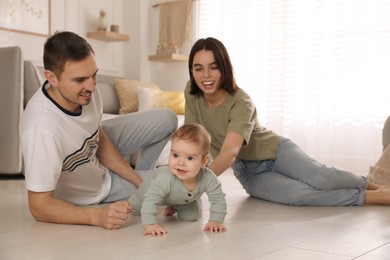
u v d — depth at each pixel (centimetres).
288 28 454
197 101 210
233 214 179
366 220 169
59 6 459
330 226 157
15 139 312
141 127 205
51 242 132
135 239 135
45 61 144
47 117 150
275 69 463
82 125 162
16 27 418
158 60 514
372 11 410
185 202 157
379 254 120
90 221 151
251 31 480
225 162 179
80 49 141
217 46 190
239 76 488
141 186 162
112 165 195
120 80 456
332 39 430
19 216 171
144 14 527
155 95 438
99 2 501
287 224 160
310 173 201
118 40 506
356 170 420
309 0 442
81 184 181
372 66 410
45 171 150
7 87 313
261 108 475
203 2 507
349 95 422
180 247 126
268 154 215
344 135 427
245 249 125
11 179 310
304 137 450
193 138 142
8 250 123
